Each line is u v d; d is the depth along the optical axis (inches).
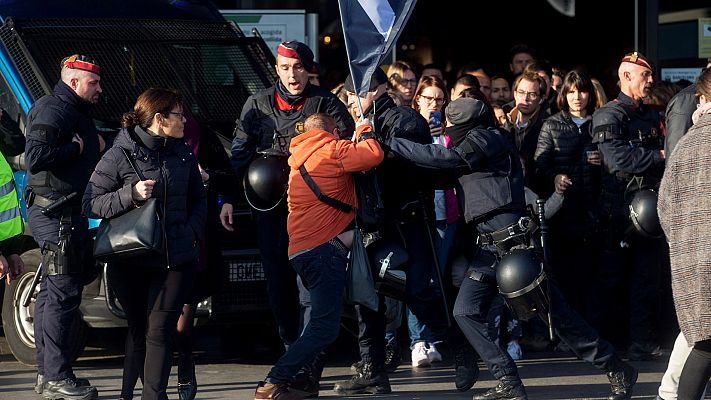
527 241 749.9
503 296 739.4
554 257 975.0
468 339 768.9
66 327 794.2
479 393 789.2
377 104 789.2
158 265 693.3
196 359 964.6
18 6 972.6
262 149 817.5
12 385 860.0
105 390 837.8
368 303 753.0
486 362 766.5
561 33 1301.7
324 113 767.7
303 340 743.1
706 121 628.7
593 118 932.0
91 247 796.6
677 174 631.2
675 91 1027.3
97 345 1026.1
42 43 940.6
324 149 739.4
